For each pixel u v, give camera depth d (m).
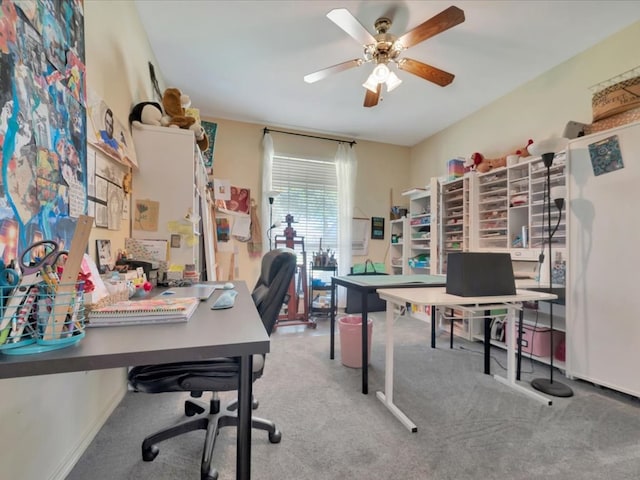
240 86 3.16
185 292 1.41
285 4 2.08
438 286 2.13
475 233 3.16
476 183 3.17
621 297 1.87
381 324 3.69
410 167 4.86
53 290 0.63
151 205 1.99
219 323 0.81
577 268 2.09
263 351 0.65
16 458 0.90
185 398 1.83
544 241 2.53
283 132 4.22
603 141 1.96
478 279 1.71
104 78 1.54
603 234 1.96
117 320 0.79
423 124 4.06
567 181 2.15
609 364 1.91
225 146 3.95
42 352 0.58
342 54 2.63
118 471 1.22
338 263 4.38
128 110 1.92
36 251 0.91
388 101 3.43
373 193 4.69
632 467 1.26
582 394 1.91
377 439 1.45
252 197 4.05
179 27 2.30
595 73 2.45
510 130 3.20
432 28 1.87
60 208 1.05
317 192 4.41
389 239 4.75
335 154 4.48
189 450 1.36
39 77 0.93
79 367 0.56
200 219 2.61
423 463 1.28
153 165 2.00
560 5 2.05
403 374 2.23
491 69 2.80
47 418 1.07
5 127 0.77
